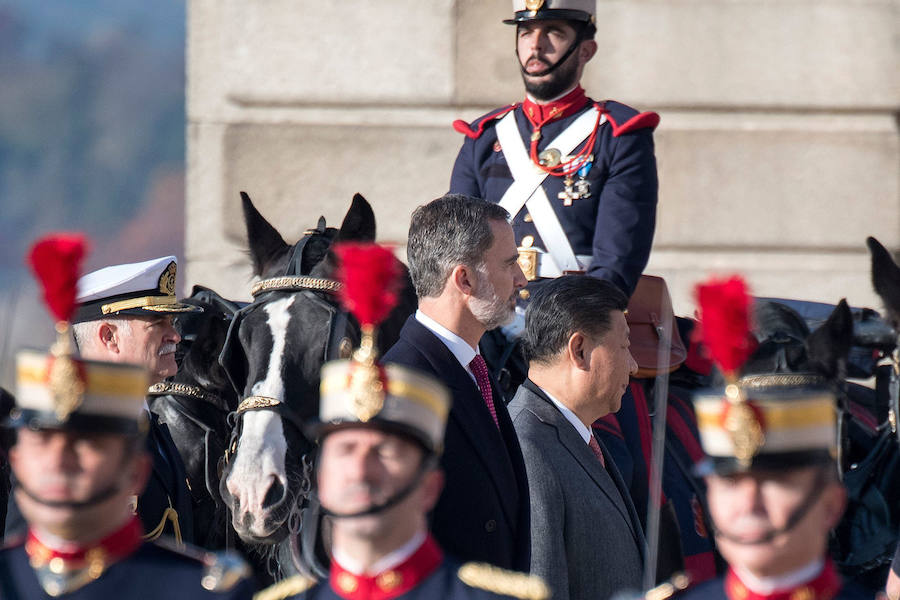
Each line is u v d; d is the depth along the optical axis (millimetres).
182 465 16047
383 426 10023
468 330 14289
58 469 10094
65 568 10258
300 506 15281
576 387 15031
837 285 28703
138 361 16484
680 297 28484
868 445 19797
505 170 19984
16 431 10445
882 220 28703
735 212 28578
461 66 28266
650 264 28594
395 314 16516
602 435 17922
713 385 19141
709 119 28688
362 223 16703
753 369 18141
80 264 10172
